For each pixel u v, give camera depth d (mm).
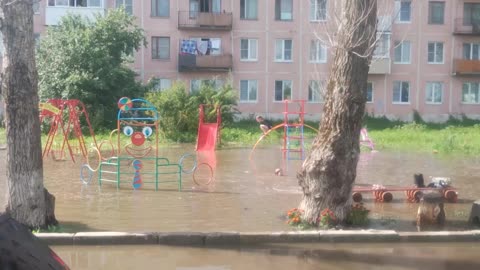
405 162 18266
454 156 20297
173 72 40469
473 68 40906
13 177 7879
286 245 7754
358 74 8266
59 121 18812
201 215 9500
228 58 40094
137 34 33125
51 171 15422
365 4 8195
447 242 7941
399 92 41625
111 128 30547
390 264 6930
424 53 41344
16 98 7758
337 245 7805
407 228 8578
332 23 8594
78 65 30516
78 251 7477
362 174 15195
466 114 41906
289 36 40688
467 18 41438
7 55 7730
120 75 31266
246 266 6805
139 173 12539
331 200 8453
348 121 8312
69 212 9672
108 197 11250
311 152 8656
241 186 12852
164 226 8625
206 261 7012
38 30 37719
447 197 10992
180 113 26438
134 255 7289
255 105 40969
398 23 40875
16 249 2773
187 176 14500
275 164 17500
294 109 40906
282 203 10648
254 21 40562
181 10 40000
